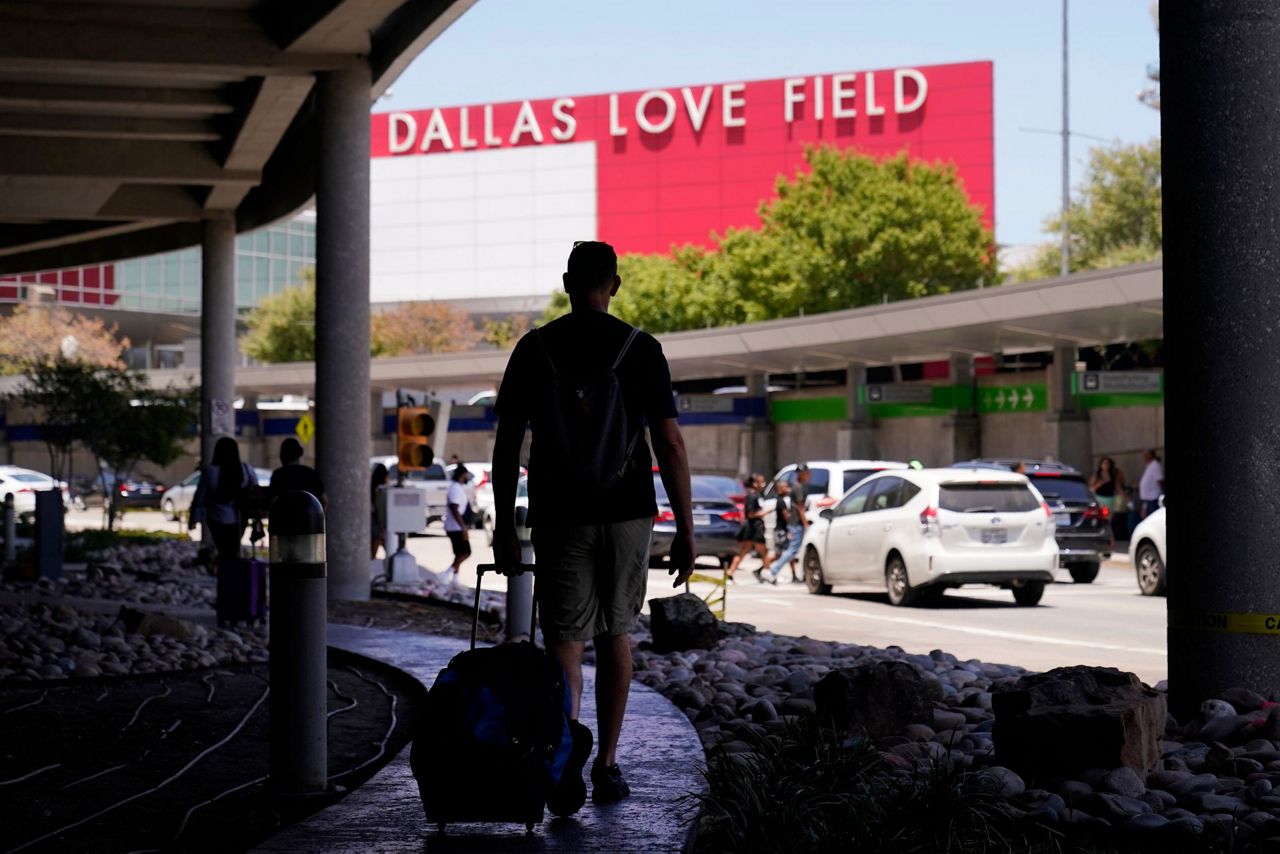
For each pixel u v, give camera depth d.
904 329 45.16
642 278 84.31
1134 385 38.12
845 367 54.94
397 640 11.98
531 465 5.27
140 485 62.34
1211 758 6.64
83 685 10.15
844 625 17.66
